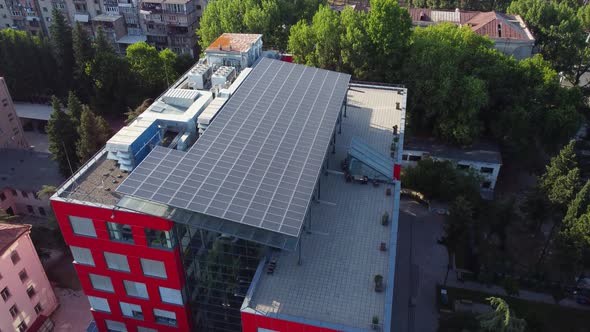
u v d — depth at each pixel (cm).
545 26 11112
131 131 4503
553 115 7800
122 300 4606
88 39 9638
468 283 6069
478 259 5975
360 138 5775
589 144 8962
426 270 6272
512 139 7919
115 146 4262
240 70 6309
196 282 4441
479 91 7531
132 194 3659
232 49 6312
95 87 9819
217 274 4306
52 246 6756
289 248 3569
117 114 10162
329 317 3541
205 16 10081
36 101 10625
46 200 7381
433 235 6856
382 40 7994
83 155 7356
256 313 3519
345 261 4044
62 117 7594
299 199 3781
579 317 5628
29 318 5503
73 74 9988
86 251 4303
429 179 7225
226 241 4038
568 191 5647
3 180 7569
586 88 10150
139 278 4344
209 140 4347
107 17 11694
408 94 7994
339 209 4644
